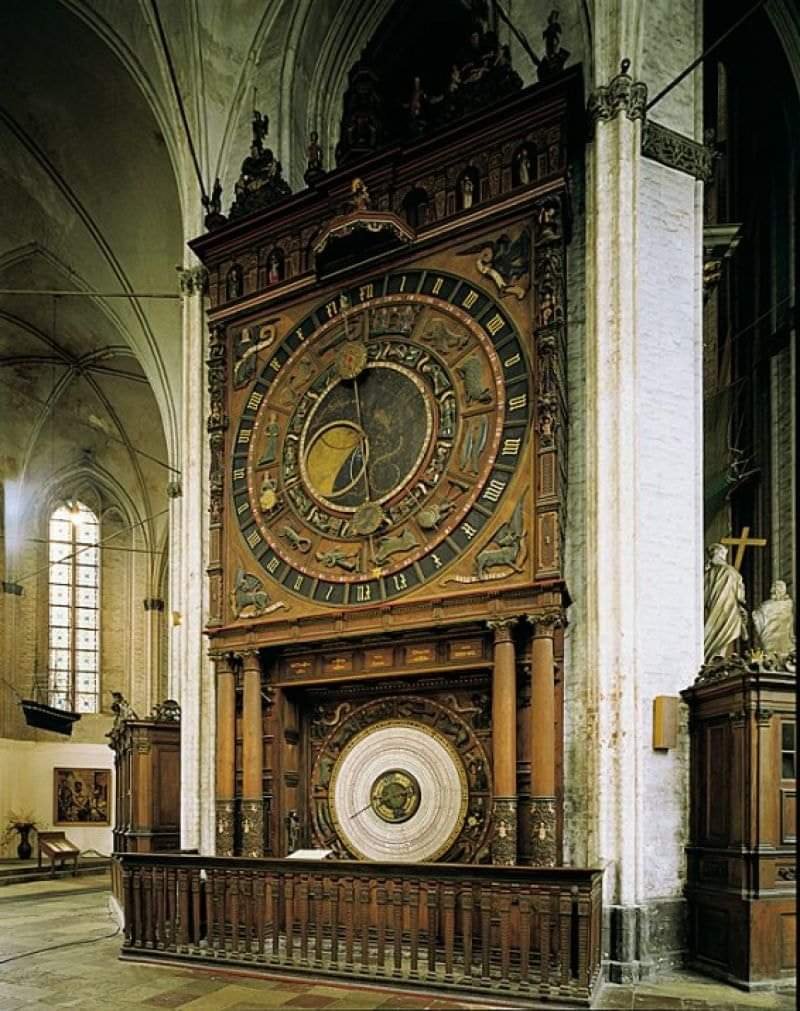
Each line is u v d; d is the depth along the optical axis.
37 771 27.75
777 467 16.67
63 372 28.14
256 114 14.34
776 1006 8.34
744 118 17.94
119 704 17.34
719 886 9.65
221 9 15.33
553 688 10.24
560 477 10.69
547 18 12.84
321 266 12.63
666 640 10.63
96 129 18.81
